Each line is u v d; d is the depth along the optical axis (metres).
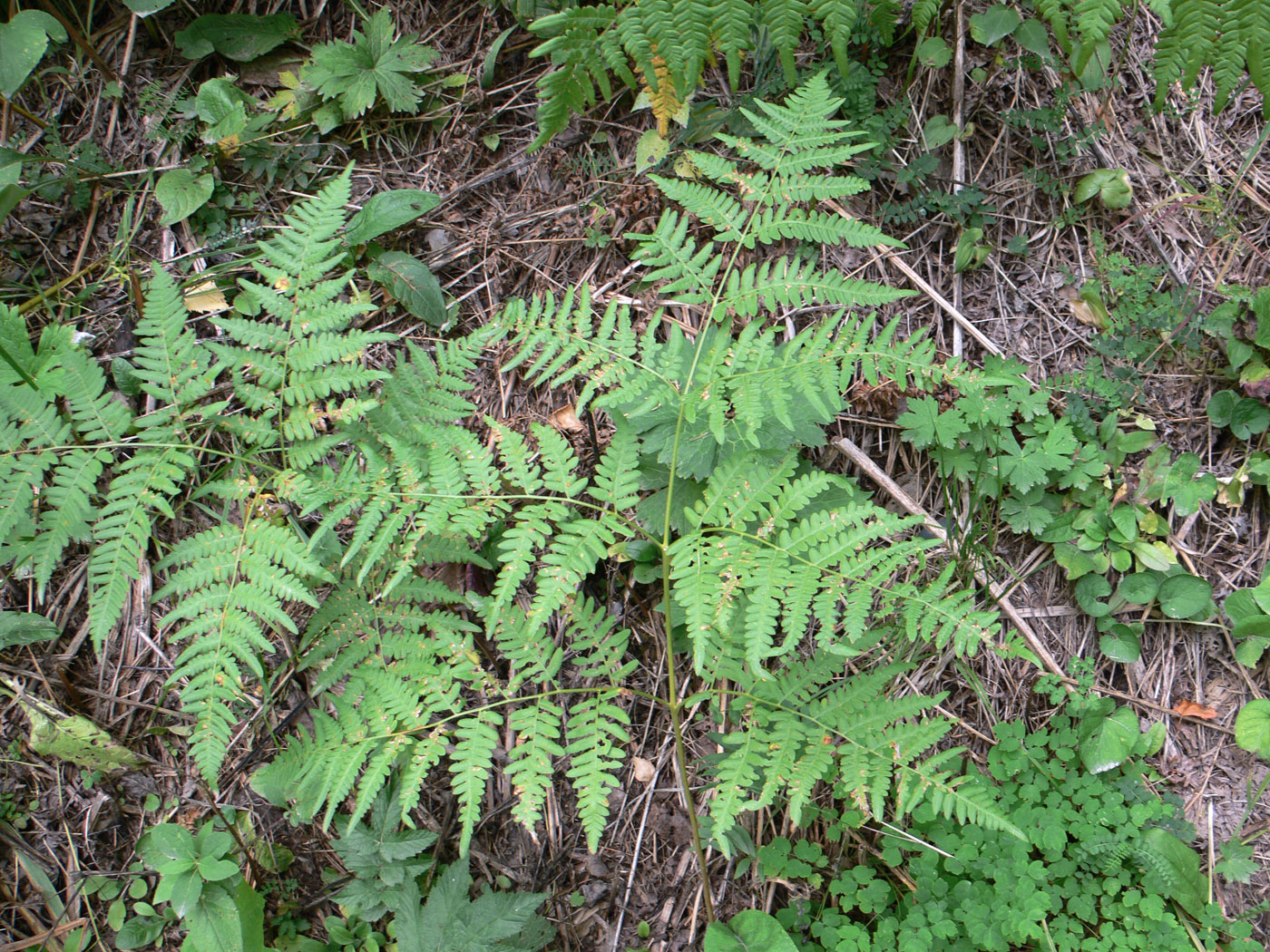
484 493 2.15
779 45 2.43
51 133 3.04
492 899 2.48
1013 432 2.97
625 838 2.77
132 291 2.94
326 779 2.12
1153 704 2.96
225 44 3.14
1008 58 3.10
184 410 2.39
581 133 3.15
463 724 2.16
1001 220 3.12
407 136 3.21
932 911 2.52
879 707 2.25
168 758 2.74
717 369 2.18
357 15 3.25
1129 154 3.19
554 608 2.00
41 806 2.69
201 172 3.02
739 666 2.36
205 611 2.13
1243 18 2.21
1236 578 2.99
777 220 2.30
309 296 2.32
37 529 2.62
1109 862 2.63
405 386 2.43
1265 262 3.14
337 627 2.41
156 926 2.65
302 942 2.63
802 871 2.61
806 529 2.08
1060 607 2.98
